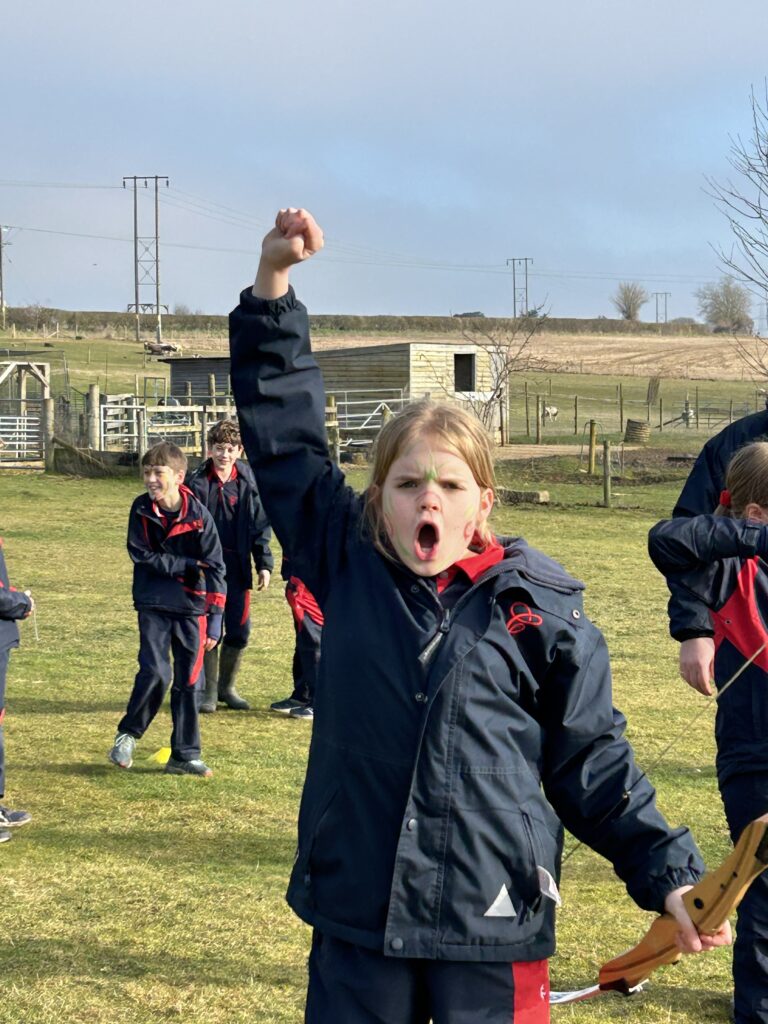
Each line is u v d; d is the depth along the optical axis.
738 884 2.34
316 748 2.62
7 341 87.81
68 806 6.57
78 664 10.56
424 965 2.50
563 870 5.89
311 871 2.58
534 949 2.50
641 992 4.49
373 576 2.63
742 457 3.96
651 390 54.28
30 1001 4.14
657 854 2.55
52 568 16.11
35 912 5.00
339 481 2.84
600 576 16.52
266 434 2.84
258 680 10.29
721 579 3.77
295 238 2.72
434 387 39.75
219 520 9.04
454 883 2.45
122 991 4.26
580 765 2.63
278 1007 4.17
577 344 98.31
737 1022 3.74
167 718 8.84
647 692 10.06
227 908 5.10
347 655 2.57
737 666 3.79
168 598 7.13
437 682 2.49
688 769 7.71
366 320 106.31
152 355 81.19
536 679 2.60
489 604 2.55
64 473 28.80
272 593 15.16
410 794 2.46
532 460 32.31
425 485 2.56
